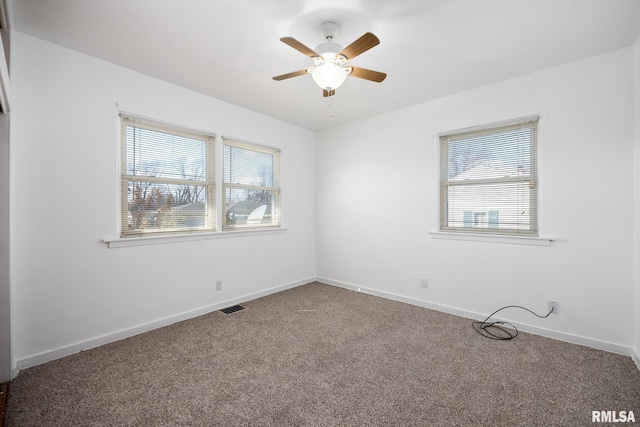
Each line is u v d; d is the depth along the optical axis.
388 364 2.11
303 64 2.46
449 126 3.12
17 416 1.57
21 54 2.03
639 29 1.98
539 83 2.58
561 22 1.90
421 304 3.36
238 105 3.43
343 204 4.18
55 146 2.18
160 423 1.53
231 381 1.90
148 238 2.66
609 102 2.29
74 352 2.25
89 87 2.34
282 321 2.92
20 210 2.04
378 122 3.76
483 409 1.64
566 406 1.66
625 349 2.22
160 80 2.76
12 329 1.95
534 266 2.63
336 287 4.20
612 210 2.29
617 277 2.27
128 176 2.60
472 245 2.99
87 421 1.54
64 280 2.22
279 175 4.02
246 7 1.76
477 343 2.43
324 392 1.79
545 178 2.57
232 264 3.41
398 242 3.57
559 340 2.48
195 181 3.09
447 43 2.14
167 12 1.81
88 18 1.87
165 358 2.19
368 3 1.72
